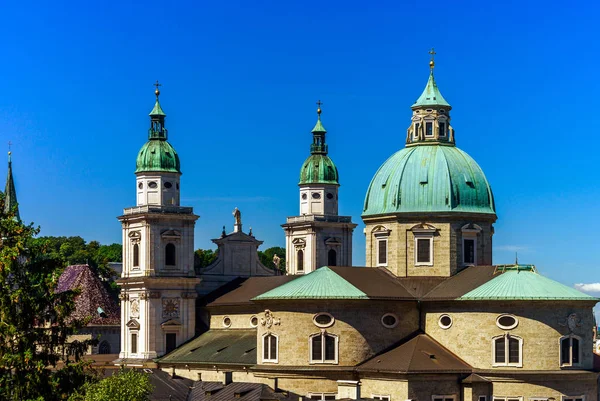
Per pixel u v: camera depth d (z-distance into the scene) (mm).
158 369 177375
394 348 151125
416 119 168875
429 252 161125
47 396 116438
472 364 147000
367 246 167375
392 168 167000
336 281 152750
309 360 148875
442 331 151500
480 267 157125
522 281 147250
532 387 144125
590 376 146625
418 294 156625
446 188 162125
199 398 150250
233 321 184125
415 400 141250
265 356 152750
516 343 145000
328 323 149125
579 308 147000
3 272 116000
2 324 115188
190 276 191375
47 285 119625
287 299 149500
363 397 146000
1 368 115688
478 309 147250
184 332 189375
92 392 127625
